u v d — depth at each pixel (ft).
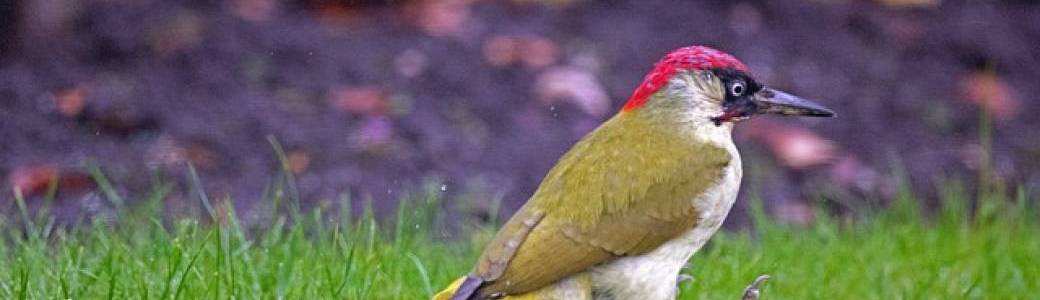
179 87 48.85
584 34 52.90
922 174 48.60
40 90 48.29
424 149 46.19
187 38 51.16
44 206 40.88
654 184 29.09
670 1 55.52
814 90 51.78
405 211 41.14
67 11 50.65
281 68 49.98
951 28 56.39
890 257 38.83
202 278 32.22
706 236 29.86
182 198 43.16
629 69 51.08
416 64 50.49
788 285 36.27
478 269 28.66
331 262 34.37
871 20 56.29
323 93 48.85
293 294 32.37
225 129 46.60
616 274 29.01
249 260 32.96
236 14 53.01
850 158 49.03
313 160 45.32
